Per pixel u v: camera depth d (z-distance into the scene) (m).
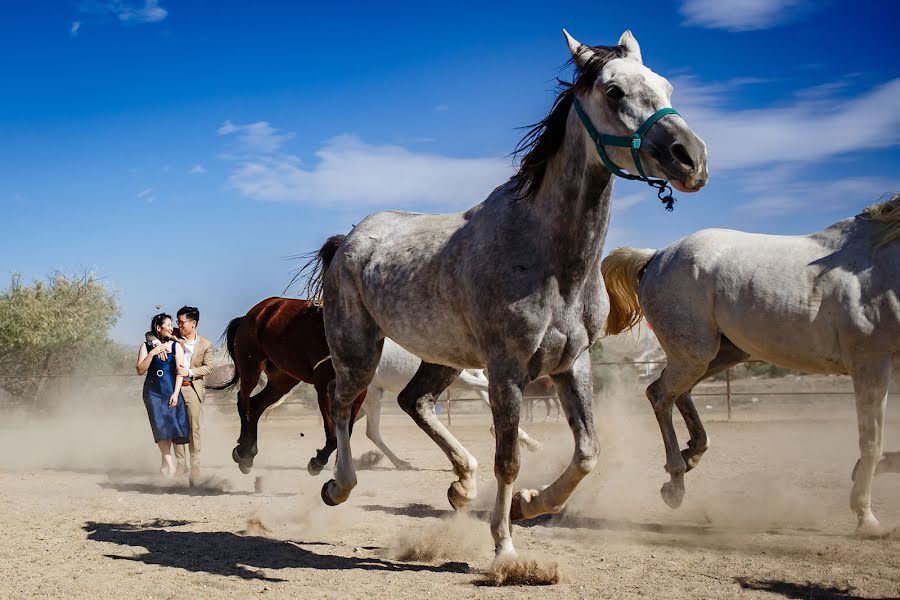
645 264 7.36
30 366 31.70
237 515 7.10
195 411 9.51
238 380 10.07
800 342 6.13
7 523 6.67
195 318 10.04
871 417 5.78
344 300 5.88
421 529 6.29
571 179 4.55
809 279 6.08
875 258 5.86
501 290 4.61
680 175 4.05
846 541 5.62
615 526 6.40
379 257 5.58
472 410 27.53
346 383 5.93
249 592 4.50
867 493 5.78
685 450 7.14
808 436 14.02
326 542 5.91
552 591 4.42
